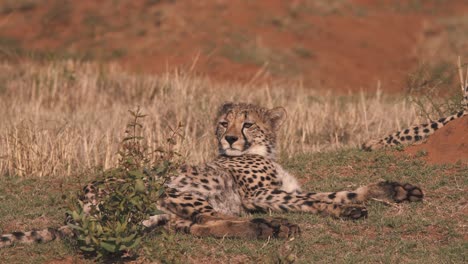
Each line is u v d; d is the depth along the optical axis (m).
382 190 9.36
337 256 7.72
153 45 31.02
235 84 21.19
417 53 32.25
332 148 13.68
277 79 27.50
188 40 31.36
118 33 32.91
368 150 12.55
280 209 9.41
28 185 11.20
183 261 7.55
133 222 7.69
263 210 9.59
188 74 19.88
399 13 37.75
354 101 17.91
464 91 12.89
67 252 7.72
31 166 12.19
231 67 28.44
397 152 11.73
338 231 8.45
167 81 17.72
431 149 11.47
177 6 34.78
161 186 7.77
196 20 33.22
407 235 8.39
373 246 8.00
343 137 15.02
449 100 14.38
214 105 15.73
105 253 7.56
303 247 7.89
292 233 7.99
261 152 10.76
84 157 12.84
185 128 14.56
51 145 12.55
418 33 35.19
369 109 16.38
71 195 7.81
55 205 10.04
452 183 10.05
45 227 8.95
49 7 36.09
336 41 33.47
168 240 7.57
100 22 33.97
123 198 7.45
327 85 28.41
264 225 8.00
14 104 16.53
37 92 19.17
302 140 14.22
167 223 8.48
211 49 30.11
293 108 15.96
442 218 8.77
